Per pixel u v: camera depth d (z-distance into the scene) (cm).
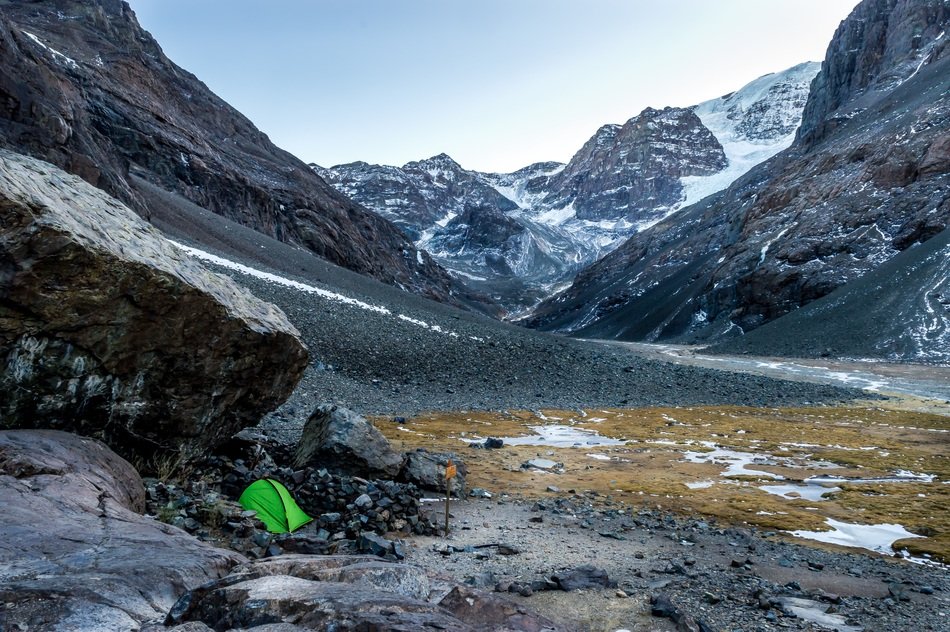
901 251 16612
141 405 1516
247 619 537
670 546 1884
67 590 556
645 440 4562
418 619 534
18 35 9106
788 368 12794
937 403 7956
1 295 1142
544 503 2411
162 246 1652
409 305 12588
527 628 639
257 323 1791
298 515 1652
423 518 1880
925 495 2888
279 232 17875
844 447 4503
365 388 5619
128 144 14400
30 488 903
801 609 1322
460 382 6756
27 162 1406
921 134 19238
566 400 6756
